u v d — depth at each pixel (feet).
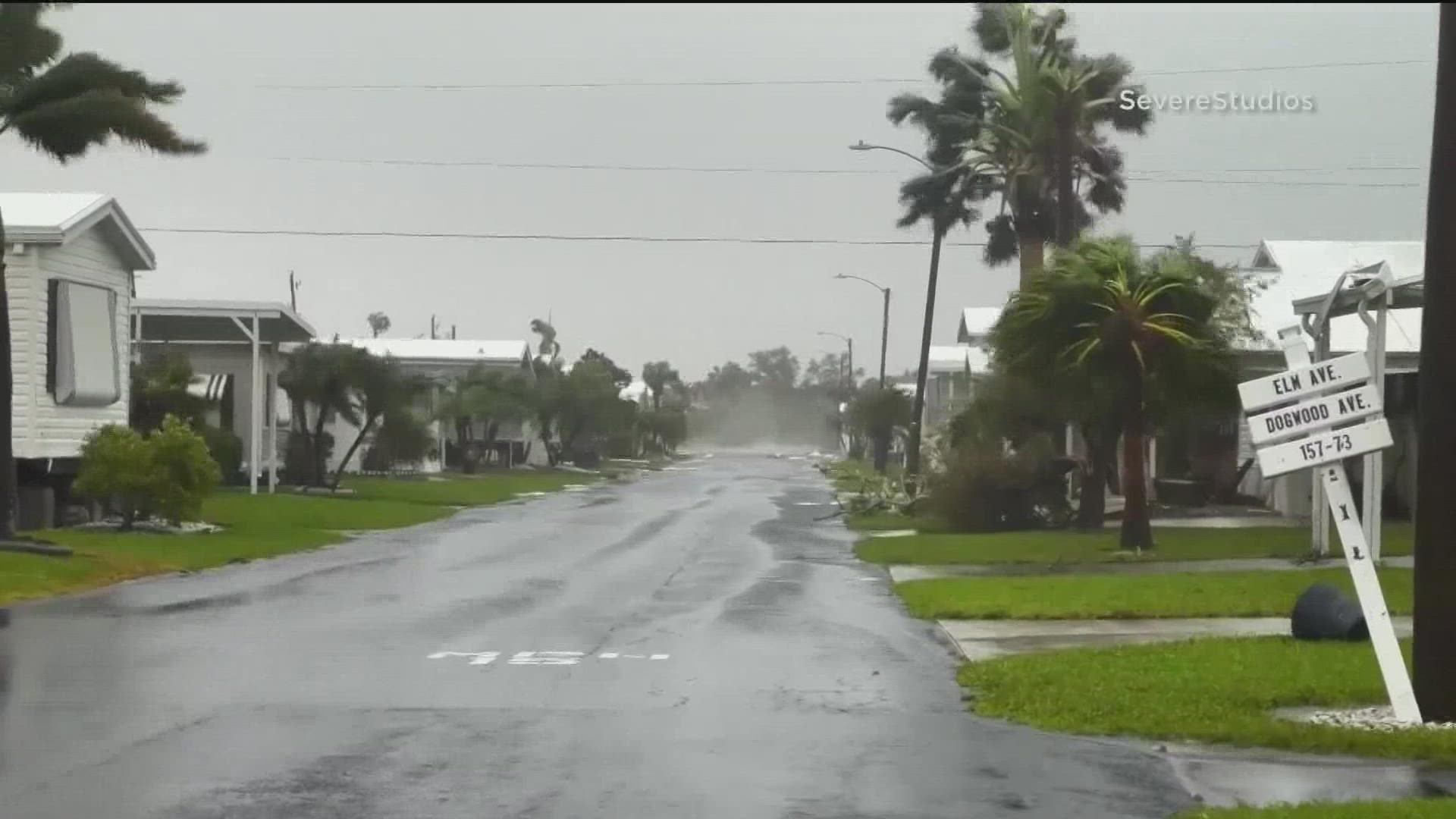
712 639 52.11
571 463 266.57
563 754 33.14
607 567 80.43
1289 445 35.94
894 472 218.79
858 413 231.50
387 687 41.98
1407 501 101.14
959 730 36.01
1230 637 50.62
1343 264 140.15
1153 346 83.05
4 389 75.87
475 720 37.11
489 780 30.58
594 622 56.95
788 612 60.23
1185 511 117.70
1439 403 35.53
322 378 146.51
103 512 101.04
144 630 54.03
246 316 136.36
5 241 83.76
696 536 104.12
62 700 39.73
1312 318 92.12
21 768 31.48
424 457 194.59
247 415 152.87
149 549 83.30
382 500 140.77
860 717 37.76
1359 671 41.93
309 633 53.47
